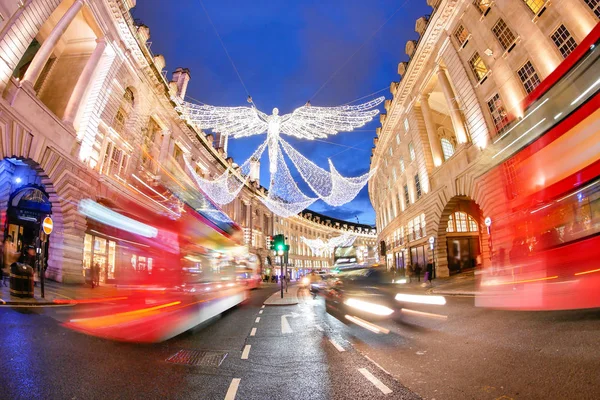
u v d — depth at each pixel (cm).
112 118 2088
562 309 829
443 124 2886
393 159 3600
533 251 980
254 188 5869
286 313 1340
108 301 1263
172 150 3092
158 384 469
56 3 1451
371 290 2086
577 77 879
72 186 1700
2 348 602
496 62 1680
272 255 6531
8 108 1257
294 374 520
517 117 1221
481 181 1752
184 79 3566
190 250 1190
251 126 1454
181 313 995
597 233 764
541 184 966
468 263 2509
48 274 1634
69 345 662
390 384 449
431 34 2203
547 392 373
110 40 2003
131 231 1270
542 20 1401
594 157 781
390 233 3947
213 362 596
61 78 1984
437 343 659
